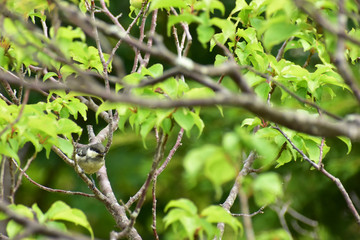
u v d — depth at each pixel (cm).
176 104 366
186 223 527
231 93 436
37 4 652
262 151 403
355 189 1856
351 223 1853
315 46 829
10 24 584
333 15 687
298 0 439
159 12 1883
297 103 856
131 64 1906
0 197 610
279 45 1739
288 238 490
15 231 531
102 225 1994
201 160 402
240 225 546
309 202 1831
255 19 848
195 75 448
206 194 1891
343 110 1570
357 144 1769
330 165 1738
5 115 624
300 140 824
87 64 834
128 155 1959
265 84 812
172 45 1947
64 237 411
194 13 616
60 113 863
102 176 1010
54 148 870
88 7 911
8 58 772
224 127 1827
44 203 2031
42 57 584
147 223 2030
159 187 1909
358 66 1121
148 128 613
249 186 448
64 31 594
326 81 827
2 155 689
